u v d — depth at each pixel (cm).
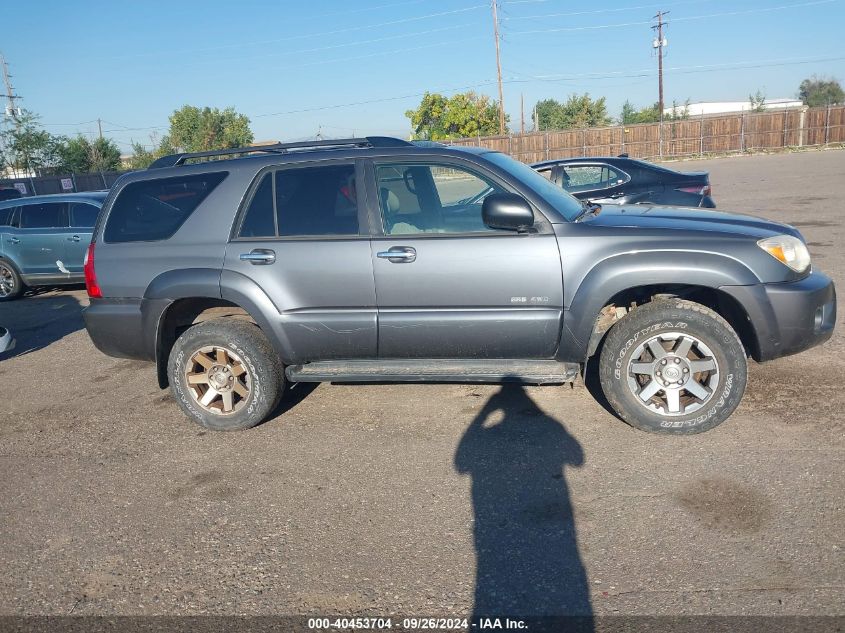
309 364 460
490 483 379
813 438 399
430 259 419
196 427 493
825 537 306
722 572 289
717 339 395
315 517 358
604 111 6706
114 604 299
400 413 484
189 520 365
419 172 438
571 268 406
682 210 468
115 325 471
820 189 1775
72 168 4928
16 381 649
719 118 4072
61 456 463
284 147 474
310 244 436
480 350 428
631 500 350
